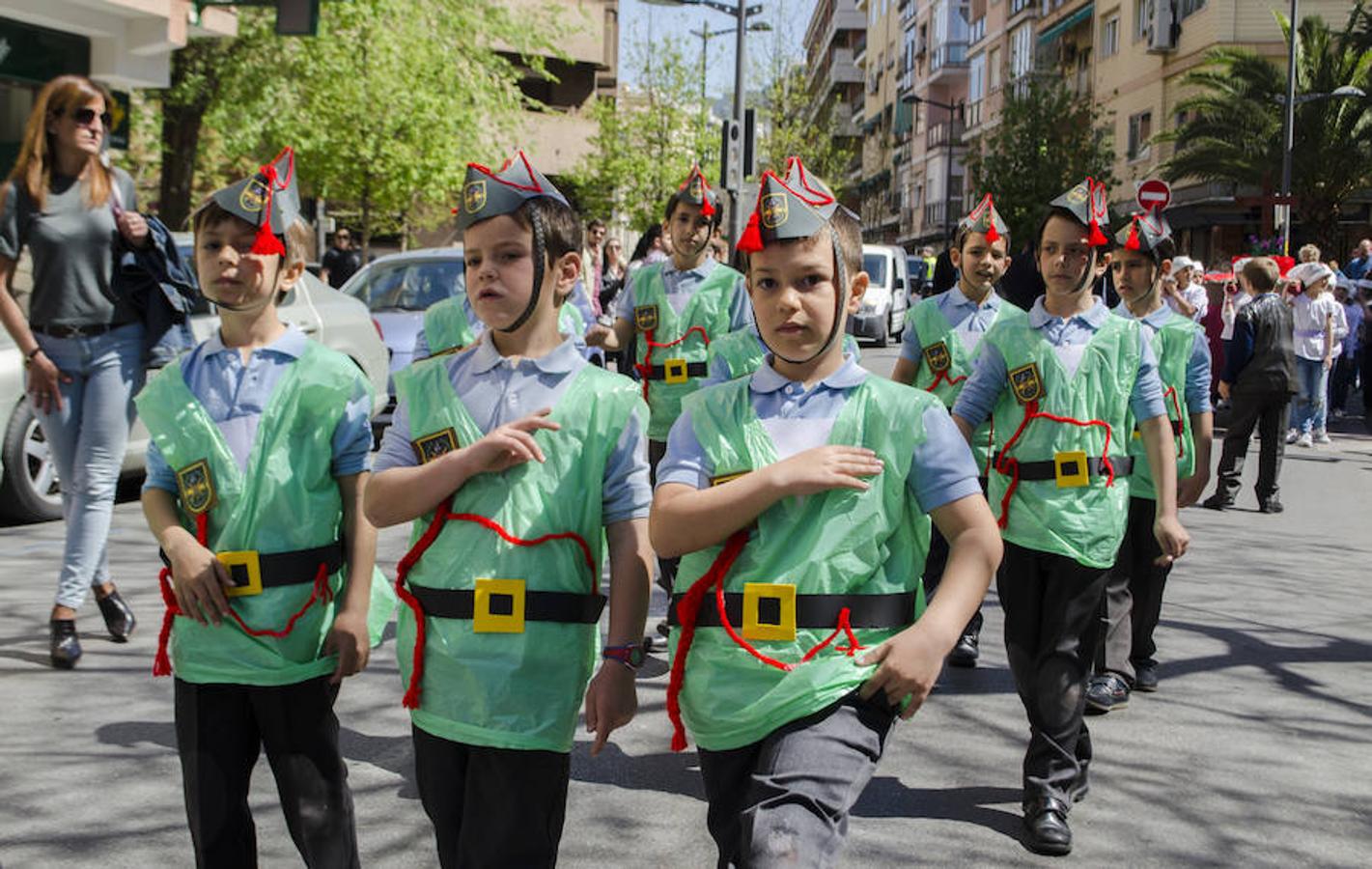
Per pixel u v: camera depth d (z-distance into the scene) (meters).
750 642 2.64
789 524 2.66
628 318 6.67
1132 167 41.47
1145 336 4.61
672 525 2.68
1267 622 7.66
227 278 3.24
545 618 2.84
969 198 58.47
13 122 16.08
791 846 2.41
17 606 6.93
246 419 3.24
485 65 26.73
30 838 4.27
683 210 6.47
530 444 2.82
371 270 14.27
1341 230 34.31
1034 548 4.46
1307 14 35.72
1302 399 16.48
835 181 52.66
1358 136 31.83
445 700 2.85
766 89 51.31
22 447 8.81
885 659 2.56
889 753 5.31
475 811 2.87
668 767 5.09
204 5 14.84
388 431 3.04
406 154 24.19
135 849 4.21
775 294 2.70
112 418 5.90
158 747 5.07
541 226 2.92
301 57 21.31
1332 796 4.98
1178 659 6.85
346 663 3.21
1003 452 4.55
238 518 3.19
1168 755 5.37
